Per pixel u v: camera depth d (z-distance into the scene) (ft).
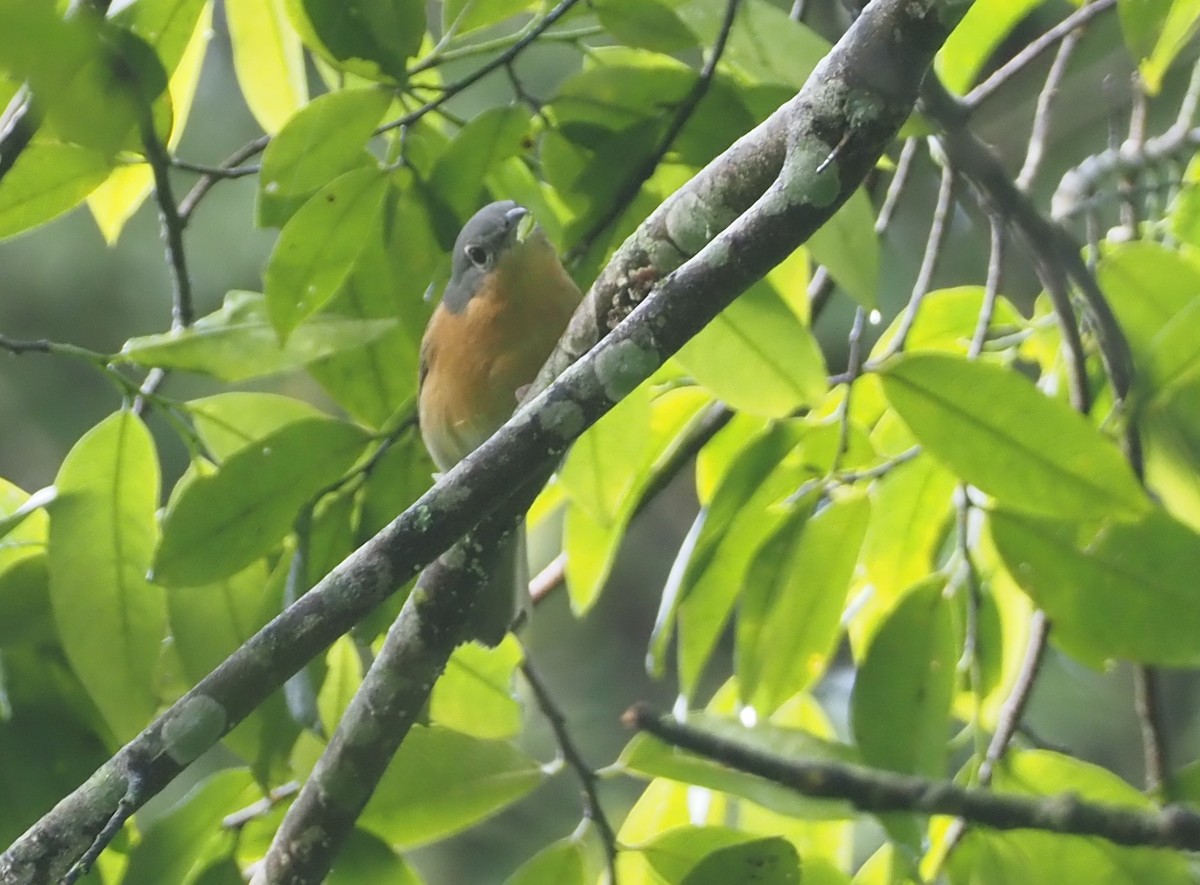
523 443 14.55
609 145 18.94
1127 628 18.86
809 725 23.84
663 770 18.54
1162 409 19.52
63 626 18.21
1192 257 22.35
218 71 39.55
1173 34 19.19
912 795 17.81
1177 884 17.84
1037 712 36.24
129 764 14.87
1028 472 18.01
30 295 39.88
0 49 10.21
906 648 18.97
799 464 20.10
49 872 14.78
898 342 21.33
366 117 17.31
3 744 18.89
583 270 19.95
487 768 19.42
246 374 17.66
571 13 18.57
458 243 21.29
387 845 19.11
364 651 23.53
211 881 19.07
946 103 19.74
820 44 18.70
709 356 18.81
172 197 17.97
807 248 18.11
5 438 39.65
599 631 45.93
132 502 18.49
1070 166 34.09
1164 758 19.90
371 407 19.44
